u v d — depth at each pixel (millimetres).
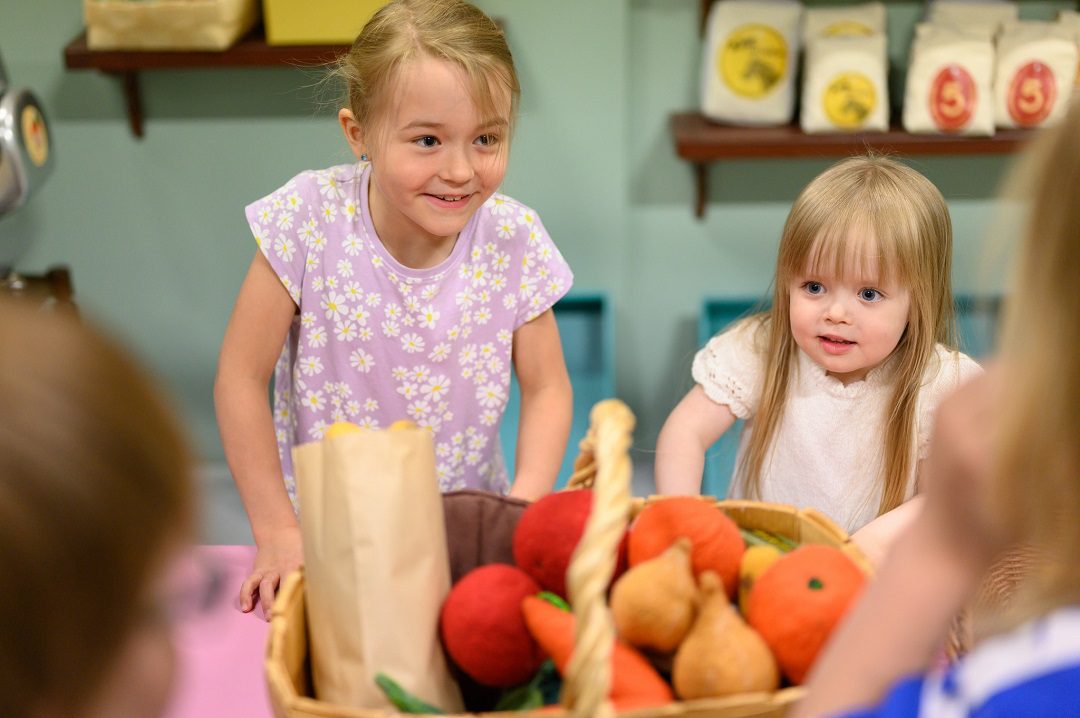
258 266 1323
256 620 1099
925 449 1347
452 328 1360
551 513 862
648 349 2854
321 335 1359
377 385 1383
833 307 1262
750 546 920
